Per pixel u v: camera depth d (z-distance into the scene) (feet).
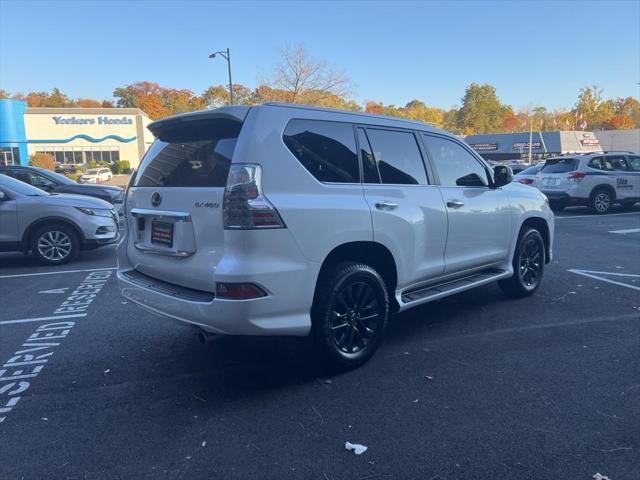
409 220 14.29
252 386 12.74
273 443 10.16
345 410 11.44
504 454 9.69
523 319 17.62
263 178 11.19
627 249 31.17
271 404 11.78
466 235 16.60
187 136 12.87
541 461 9.46
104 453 9.89
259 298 10.98
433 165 15.83
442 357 14.39
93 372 13.71
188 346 15.56
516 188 19.77
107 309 19.61
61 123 174.19
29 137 171.73
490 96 385.50
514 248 18.93
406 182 14.76
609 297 20.29
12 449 10.05
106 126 178.70
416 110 318.04
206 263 11.62
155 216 13.05
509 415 11.13
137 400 12.07
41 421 11.13
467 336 16.03
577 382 12.71
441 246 15.67
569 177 50.06
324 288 12.34
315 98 128.88
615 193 50.98
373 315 13.65
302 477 9.10
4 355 14.96
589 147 213.87
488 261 17.87
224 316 10.94
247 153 11.10
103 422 11.07
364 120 13.98
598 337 15.84
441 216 15.51
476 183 17.52
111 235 30.58
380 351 14.88
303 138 12.26
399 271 14.19
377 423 10.87
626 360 14.05
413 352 14.76
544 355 14.43
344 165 13.07
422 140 15.69
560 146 206.69
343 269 12.62
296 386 12.70
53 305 20.22
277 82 128.36
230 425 10.87
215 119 11.93
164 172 13.07
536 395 12.04
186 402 11.94
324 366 13.00
